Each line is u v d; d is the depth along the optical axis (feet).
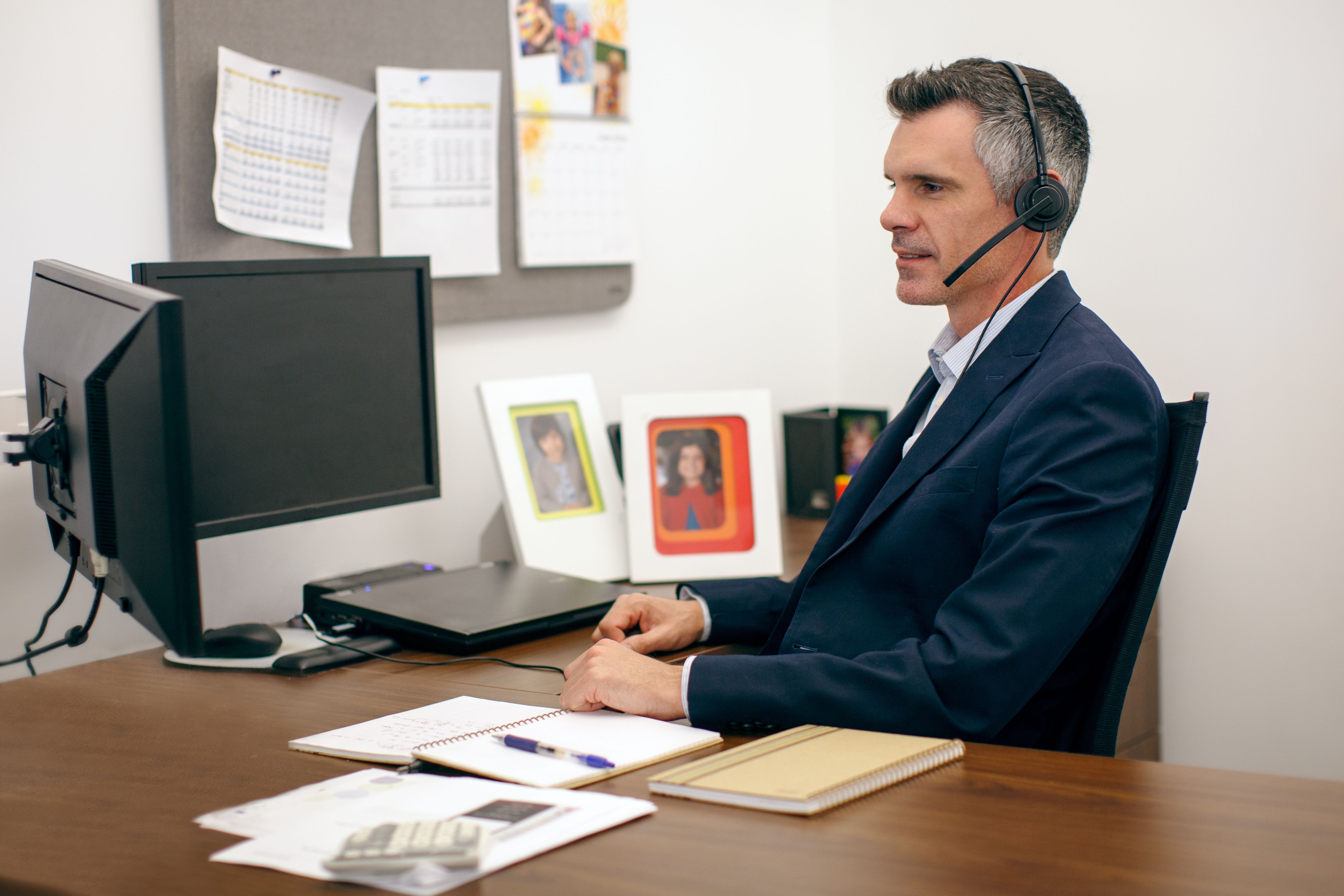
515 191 6.41
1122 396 3.52
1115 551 3.39
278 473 4.79
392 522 5.98
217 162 5.17
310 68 5.50
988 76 4.01
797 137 8.04
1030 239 4.09
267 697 3.97
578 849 2.51
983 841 2.50
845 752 2.99
